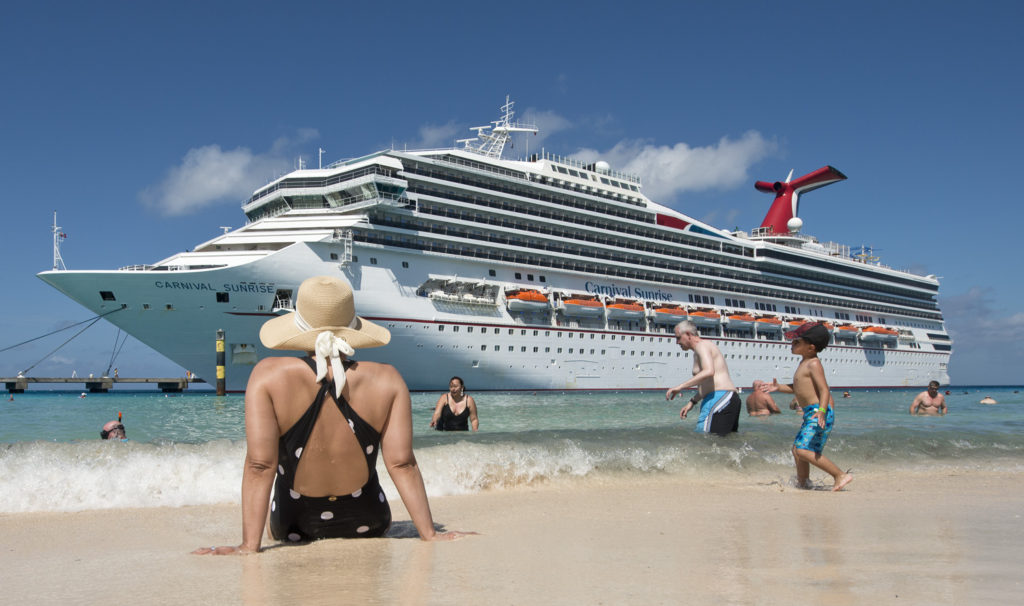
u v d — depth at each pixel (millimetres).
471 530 4160
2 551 3631
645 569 2986
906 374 72062
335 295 3594
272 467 3541
